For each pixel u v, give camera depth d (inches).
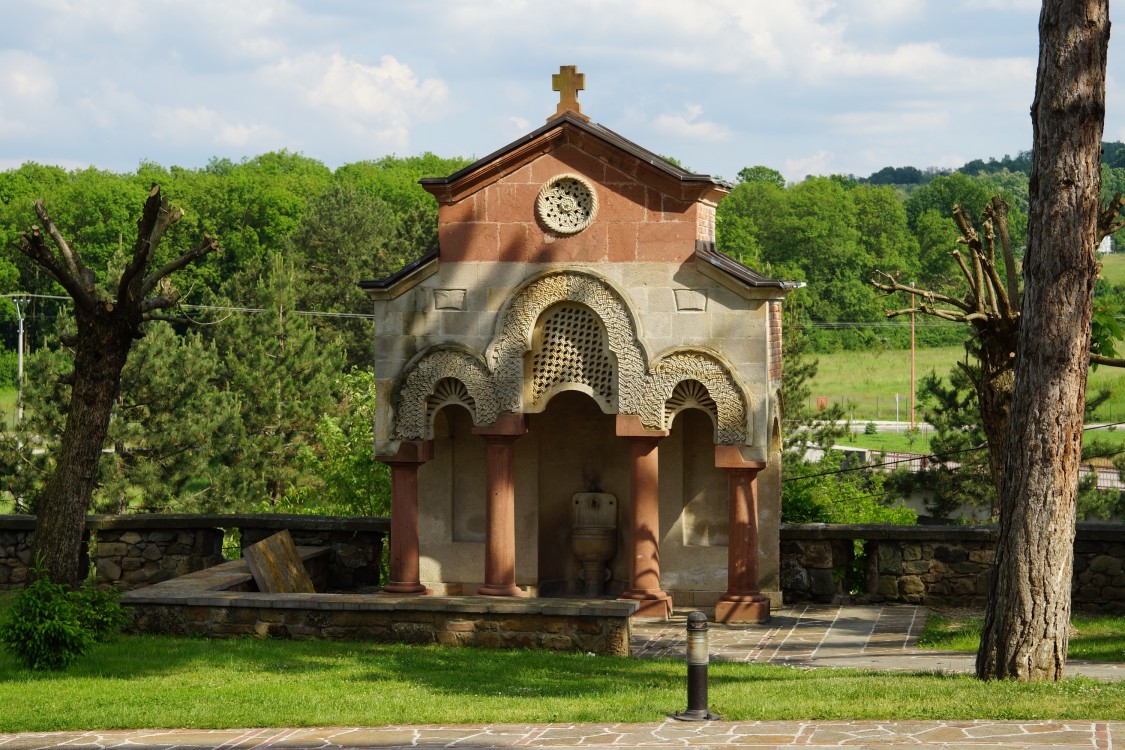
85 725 538.6
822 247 4530.0
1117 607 885.8
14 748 503.8
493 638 722.2
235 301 3063.5
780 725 491.8
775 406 904.9
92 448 829.8
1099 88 575.8
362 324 3061.0
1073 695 528.7
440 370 886.4
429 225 3225.9
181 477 1771.7
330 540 1007.0
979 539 919.7
